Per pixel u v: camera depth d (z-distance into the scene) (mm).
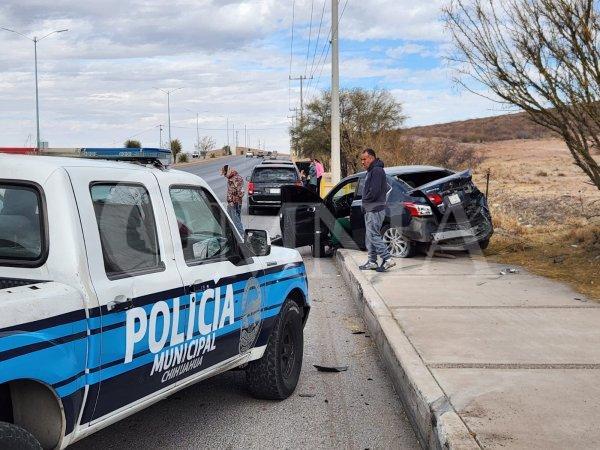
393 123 39906
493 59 9438
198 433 4516
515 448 3723
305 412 4945
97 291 3189
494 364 5281
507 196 20766
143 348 3488
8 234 3291
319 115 49438
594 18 8578
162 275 3732
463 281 8914
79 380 3016
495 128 88125
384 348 6207
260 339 4848
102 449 4223
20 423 2967
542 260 10273
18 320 2711
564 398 4520
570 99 9070
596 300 7652
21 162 3346
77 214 3246
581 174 31438
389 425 4727
